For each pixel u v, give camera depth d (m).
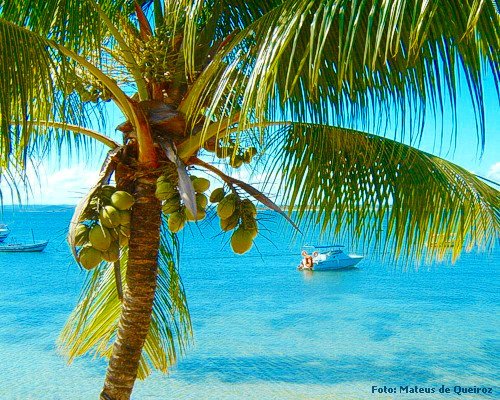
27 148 3.15
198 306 33.59
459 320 29.20
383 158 4.58
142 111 3.73
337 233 4.51
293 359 21.78
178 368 20.45
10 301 34.09
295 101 3.77
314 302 34.75
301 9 2.45
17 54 2.92
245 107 2.60
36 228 92.50
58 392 17.48
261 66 2.58
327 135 4.42
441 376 19.83
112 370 4.06
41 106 3.47
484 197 4.76
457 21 2.35
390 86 3.11
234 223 3.92
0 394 17.23
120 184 3.93
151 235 3.99
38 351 22.22
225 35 4.48
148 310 4.05
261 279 45.72
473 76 2.41
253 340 24.78
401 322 28.75
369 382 19.11
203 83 3.51
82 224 3.64
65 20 3.54
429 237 4.80
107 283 5.10
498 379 19.38
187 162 3.99
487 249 4.92
